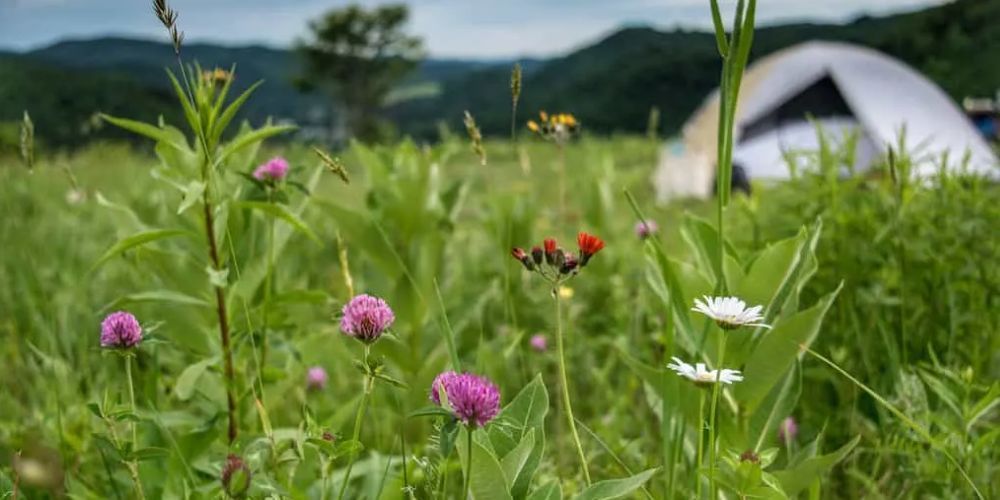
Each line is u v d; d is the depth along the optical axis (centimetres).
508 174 863
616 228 485
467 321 276
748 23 144
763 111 937
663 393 167
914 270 265
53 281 393
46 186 617
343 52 5122
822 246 272
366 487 191
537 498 129
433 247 279
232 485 132
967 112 1173
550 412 278
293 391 266
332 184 744
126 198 430
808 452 167
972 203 276
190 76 188
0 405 252
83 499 181
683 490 180
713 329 171
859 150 862
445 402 126
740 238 290
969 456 181
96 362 304
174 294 201
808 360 261
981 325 253
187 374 195
